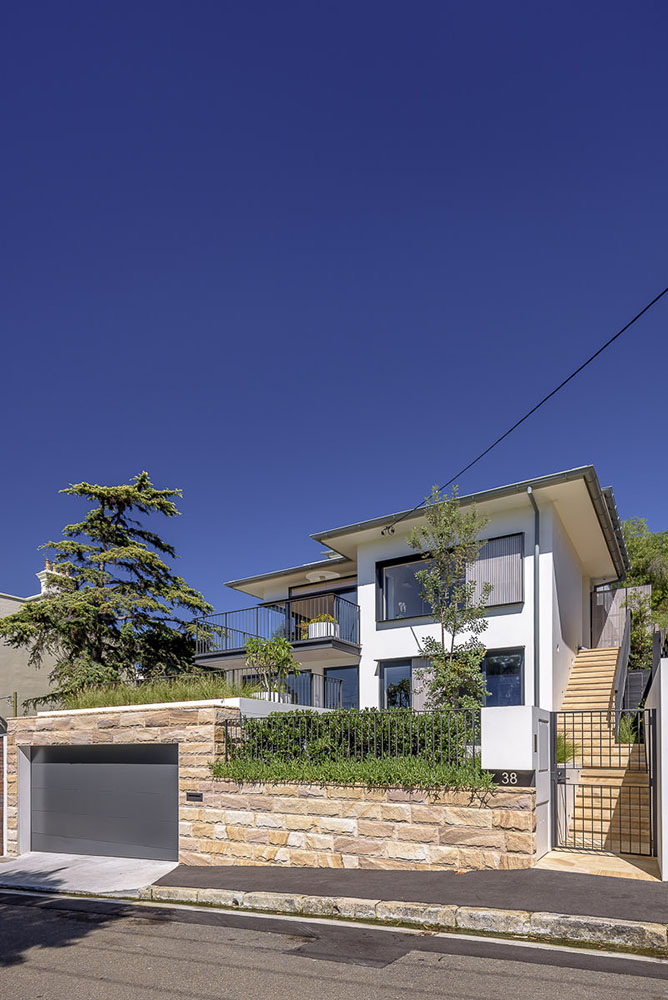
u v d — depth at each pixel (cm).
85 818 1445
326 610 2083
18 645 2341
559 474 1636
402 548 1980
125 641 2412
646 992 581
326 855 1091
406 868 1018
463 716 1065
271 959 709
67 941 827
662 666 905
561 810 1152
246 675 2114
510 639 1738
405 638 1927
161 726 1326
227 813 1208
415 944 739
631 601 2472
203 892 1006
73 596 2270
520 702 1708
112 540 2477
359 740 1148
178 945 779
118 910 987
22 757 1555
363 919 850
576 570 2158
